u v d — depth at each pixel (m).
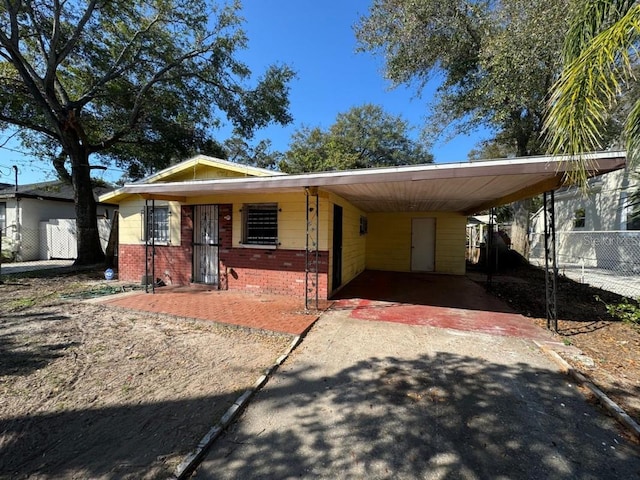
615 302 6.16
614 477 1.90
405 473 1.93
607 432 2.32
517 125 10.80
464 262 11.05
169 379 3.12
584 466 1.99
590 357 3.56
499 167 3.88
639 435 2.23
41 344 4.05
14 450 2.12
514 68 7.84
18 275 9.47
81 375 3.20
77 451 2.11
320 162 25.23
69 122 10.62
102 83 10.95
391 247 12.02
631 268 10.40
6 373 3.23
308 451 2.13
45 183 16.91
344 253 8.28
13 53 9.08
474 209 9.55
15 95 10.52
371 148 26.41
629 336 4.27
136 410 2.59
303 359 3.66
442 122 11.70
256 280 7.20
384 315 5.43
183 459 2.03
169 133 13.29
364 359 3.64
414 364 3.49
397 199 7.72
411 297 6.93
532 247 16.70
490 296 7.09
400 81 10.58
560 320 5.14
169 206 8.28
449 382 3.08
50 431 2.31
